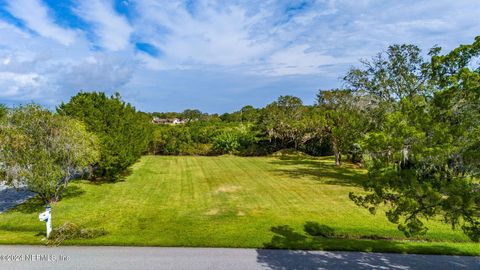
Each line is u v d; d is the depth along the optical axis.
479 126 6.36
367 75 21.41
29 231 10.94
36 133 12.88
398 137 6.56
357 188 18.55
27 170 12.73
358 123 21.05
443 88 7.24
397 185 6.71
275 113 36.88
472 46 6.70
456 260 8.82
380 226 11.70
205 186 19.11
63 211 13.36
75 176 20.55
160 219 12.42
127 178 21.22
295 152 36.25
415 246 9.70
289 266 8.37
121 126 18.91
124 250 9.19
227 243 9.80
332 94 28.20
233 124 44.12
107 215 12.91
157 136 36.44
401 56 19.70
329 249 9.50
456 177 6.54
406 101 7.04
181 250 9.27
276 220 12.44
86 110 17.92
